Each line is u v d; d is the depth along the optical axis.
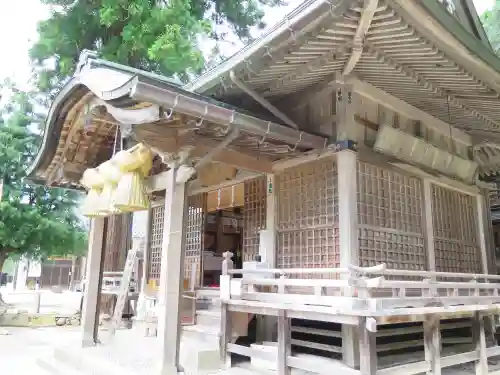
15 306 19.81
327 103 6.77
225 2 17.66
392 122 7.25
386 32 4.98
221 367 6.17
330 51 5.62
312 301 5.23
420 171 7.44
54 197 15.84
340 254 6.17
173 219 5.61
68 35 14.74
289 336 5.57
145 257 10.78
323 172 6.73
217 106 5.11
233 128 5.35
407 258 6.97
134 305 11.47
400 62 5.83
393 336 7.45
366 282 4.77
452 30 4.81
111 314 12.77
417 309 4.91
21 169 14.66
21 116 15.30
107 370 5.73
